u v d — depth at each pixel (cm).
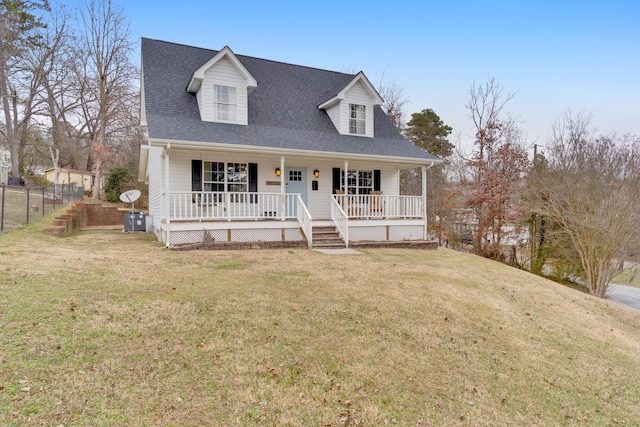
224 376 334
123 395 289
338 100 1372
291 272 743
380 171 1481
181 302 504
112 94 2644
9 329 372
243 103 1212
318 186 1367
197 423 268
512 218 1662
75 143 2981
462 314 587
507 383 399
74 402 274
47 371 309
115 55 2595
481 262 1143
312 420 289
